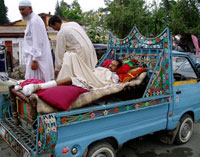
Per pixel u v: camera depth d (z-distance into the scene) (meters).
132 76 3.64
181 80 4.22
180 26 9.34
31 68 3.69
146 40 4.02
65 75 3.25
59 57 3.63
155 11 9.34
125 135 3.16
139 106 3.26
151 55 3.97
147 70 3.95
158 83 3.63
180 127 4.19
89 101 2.81
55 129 2.34
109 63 4.34
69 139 2.60
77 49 3.48
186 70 4.33
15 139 2.73
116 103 2.98
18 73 7.90
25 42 3.76
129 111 3.12
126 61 3.98
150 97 3.43
